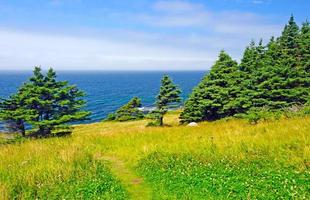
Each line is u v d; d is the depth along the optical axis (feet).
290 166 49.19
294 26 155.63
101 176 55.72
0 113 125.80
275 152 57.00
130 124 225.97
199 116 150.00
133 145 84.58
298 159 50.78
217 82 142.10
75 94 136.98
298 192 38.81
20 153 73.77
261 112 101.45
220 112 138.62
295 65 133.80
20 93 131.64
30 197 47.39
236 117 127.13
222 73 143.13
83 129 217.56
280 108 109.91
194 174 50.98
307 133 64.34
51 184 52.03
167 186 48.16
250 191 40.81
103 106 514.68
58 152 70.69
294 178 43.52
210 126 106.22
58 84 135.23
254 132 77.82
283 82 112.98
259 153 57.72
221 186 43.83
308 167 47.32
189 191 44.55
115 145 86.28
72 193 47.55
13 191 48.52
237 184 43.70
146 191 48.91
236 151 61.16
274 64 121.70
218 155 60.44
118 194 46.57
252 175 47.26
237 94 131.75
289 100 113.80
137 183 53.11
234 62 145.07
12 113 125.70
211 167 53.67
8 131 129.29
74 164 61.67
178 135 91.50
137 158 68.44
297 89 114.62
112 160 70.85
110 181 52.95
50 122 125.80
